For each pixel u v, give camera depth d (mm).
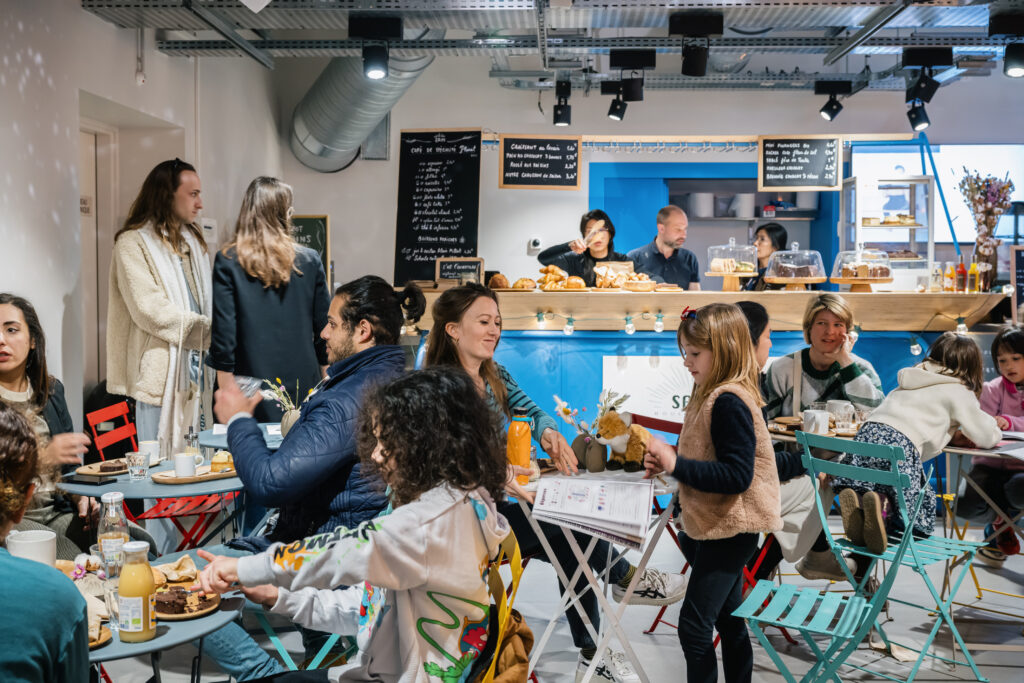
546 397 5738
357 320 2418
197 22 4754
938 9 5117
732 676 2738
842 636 2537
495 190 8484
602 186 8477
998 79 8266
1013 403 4680
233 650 2637
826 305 4090
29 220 4055
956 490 4168
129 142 5633
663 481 2848
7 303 3195
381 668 1700
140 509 4598
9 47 3891
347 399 2250
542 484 2426
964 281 5863
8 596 1385
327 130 7223
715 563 2574
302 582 1618
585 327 5691
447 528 1659
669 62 8281
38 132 4121
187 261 4609
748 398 2564
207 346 4594
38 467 1608
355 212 8406
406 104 8406
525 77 7688
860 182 7207
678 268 6605
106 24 4730
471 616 1697
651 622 3891
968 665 3406
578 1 4973
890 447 2891
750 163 8398
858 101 8305
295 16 5082
